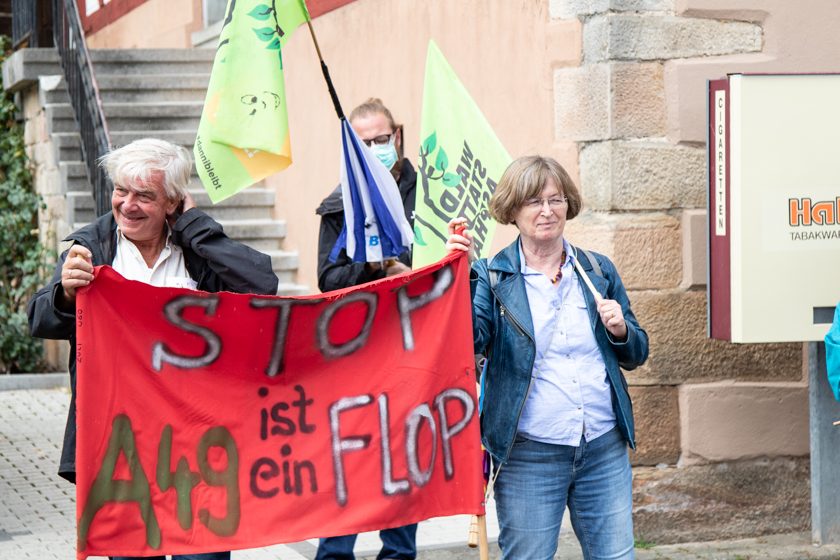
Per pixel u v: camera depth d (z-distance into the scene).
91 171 17.55
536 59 10.71
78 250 6.04
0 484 11.93
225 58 7.33
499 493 6.81
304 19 7.52
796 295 9.07
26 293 20.17
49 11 22.56
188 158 6.58
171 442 6.30
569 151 10.18
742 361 10.11
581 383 6.65
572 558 9.48
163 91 20.02
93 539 6.16
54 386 17.72
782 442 10.22
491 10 11.69
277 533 6.43
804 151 9.02
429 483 6.61
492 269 6.83
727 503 10.15
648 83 9.85
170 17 23.67
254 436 6.44
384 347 6.61
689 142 9.91
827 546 9.92
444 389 6.63
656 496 10.02
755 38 10.08
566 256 6.82
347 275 8.49
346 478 6.53
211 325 6.34
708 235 9.32
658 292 9.90
